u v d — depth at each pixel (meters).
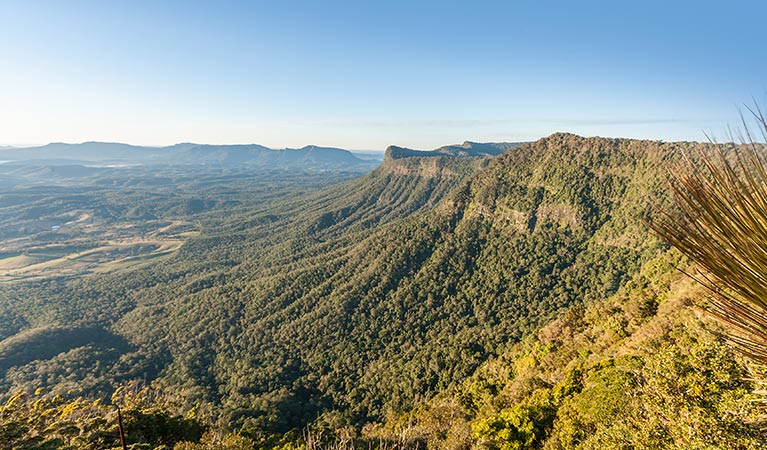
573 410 17.81
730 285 3.02
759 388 3.96
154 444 16.45
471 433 20.58
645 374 14.76
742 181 2.96
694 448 10.81
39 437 13.88
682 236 3.08
